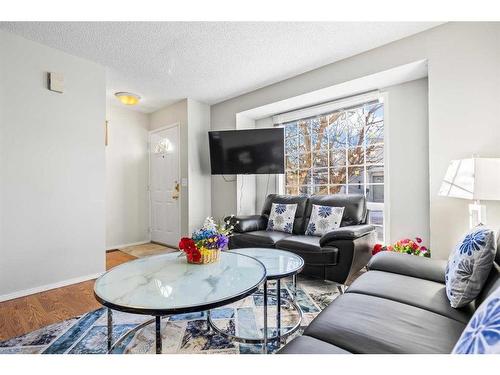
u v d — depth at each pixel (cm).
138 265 171
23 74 235
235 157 370
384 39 240
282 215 314
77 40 240
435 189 218
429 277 148
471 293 112
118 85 344
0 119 223
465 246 121
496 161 160
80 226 271
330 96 316
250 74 312
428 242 261
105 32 228
